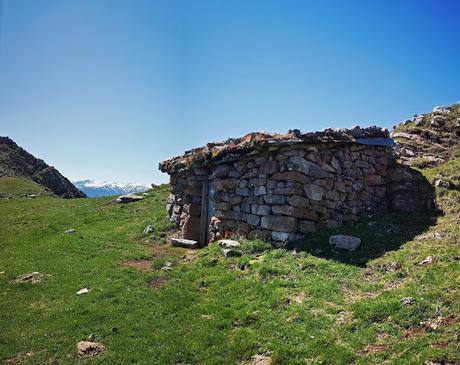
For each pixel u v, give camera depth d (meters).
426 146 22.00
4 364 8.84
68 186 103.06
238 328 9.68
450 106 25.64
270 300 10.59
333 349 8.02
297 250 14.09
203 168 19.31
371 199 16.84
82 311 11.15
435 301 8.89
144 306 11.35
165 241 19.42
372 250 13.14
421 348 7.43
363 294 10.26
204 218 19.06
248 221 16.22
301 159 15.05
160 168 23.03
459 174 16.91
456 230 12.98
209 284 12.77
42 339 9.83
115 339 9.66
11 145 108.94
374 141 17.28
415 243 12.70
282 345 8.53
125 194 32.38
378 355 7.58
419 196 16.52
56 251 17.30
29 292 12.72
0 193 64.44
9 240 20.58
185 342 9.28
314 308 9.91
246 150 16.20
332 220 15.52
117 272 14.20
